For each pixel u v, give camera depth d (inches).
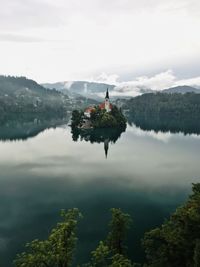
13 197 3585.1
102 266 1512.1
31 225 2842.0
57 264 1321.4
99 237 2583.7
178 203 3371.1
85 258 2250.2
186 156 5944.9
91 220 2925.7
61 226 1382.9
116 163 5339.6
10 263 2231.8
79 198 3553.2
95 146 7155.5
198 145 7283.5
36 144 7465.6
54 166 5098.4
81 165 5177.2
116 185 4052.7
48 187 3956.7
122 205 3319.4
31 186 4003.4
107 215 3048.7
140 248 2372.0
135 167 5049.2
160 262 1563.7
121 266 1315.2
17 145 7313.0
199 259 1330.0
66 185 4045.3
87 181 4232.3
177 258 1545.3
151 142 7805.1
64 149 6737.2
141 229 2714.1
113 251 1774.1
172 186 4001.0
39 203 3395.7
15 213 3117.6
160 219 2935.5
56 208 3245.6
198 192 1881.2
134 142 7810.0
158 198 3538.4
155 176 4490.7
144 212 3115.2
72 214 1477.6
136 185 4047.7
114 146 7165.4
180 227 1609.3
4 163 5300.2
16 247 2459.4
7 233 2684.5
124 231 1800.0
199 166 5113.2
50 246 1336.1
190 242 1508.4
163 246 1603.1
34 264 1283.2
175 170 4854.8
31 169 4896.7
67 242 1353.3
